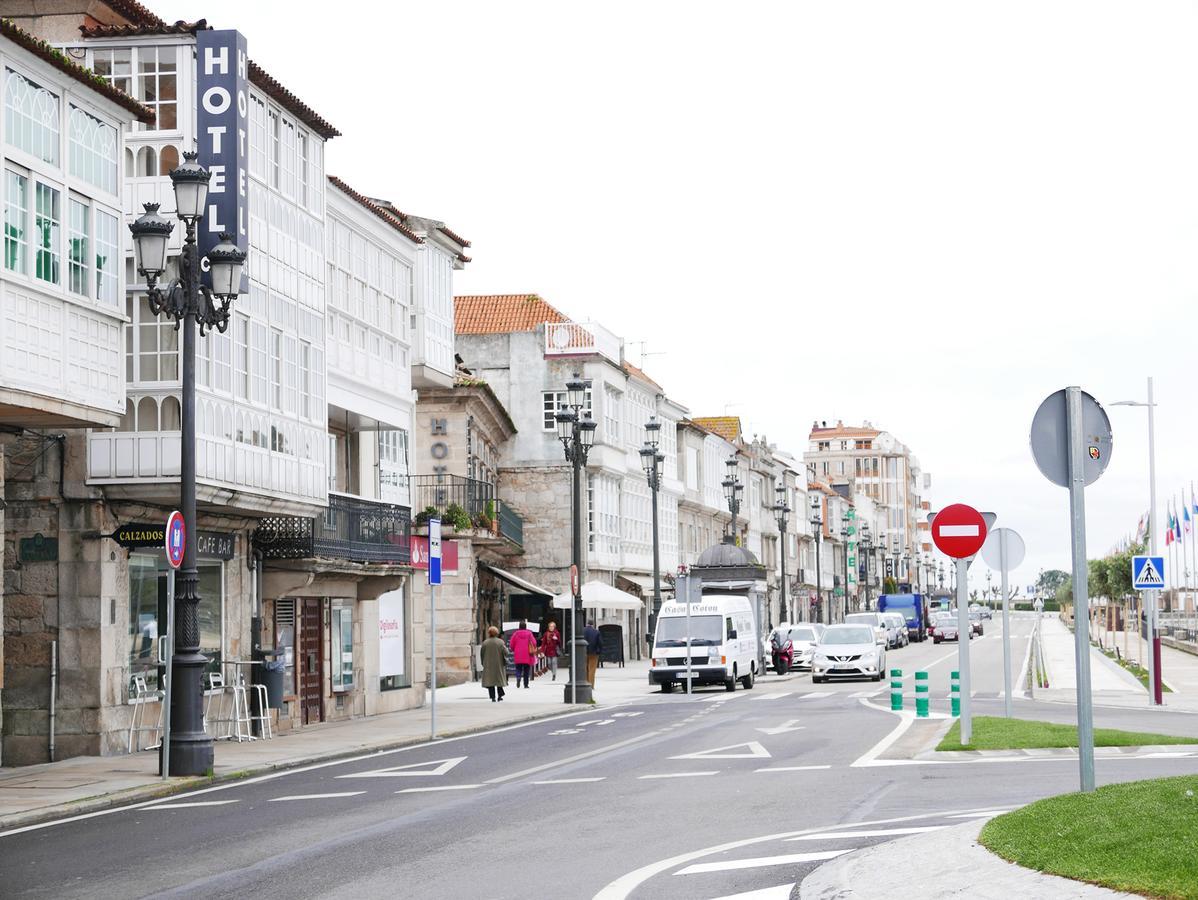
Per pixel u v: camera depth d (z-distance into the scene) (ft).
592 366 255.91
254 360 101.65
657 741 90.58
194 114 97.25
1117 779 59.16
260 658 106.73
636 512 284.41
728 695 155.74
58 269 78.02
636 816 53.36
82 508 89.56
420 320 151.84
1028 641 372.99
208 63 96.78
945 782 61.36
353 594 124.26
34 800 64.28
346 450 134.00
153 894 39.73
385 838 49.32
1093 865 34.04
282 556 108.47
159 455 90.38
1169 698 132.05
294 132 110.63
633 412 283.79
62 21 98.43
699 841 46.60
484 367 257.55
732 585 210.59
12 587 89.40
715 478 355.97
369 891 39.01
